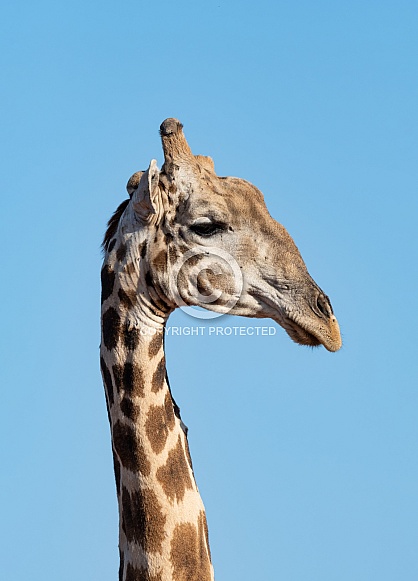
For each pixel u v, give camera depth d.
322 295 22.97
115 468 21.89
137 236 22.83
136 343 22.12
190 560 20.95
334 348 22.77
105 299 22.91
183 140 23.61
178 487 21.31
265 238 23.20
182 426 22.62
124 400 21.80
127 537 21.23
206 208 22.84
